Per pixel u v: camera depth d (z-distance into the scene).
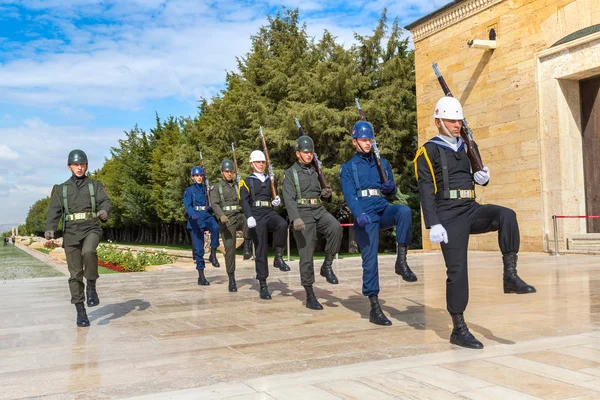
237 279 12.38
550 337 5.39
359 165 6.64
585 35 15.47
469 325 6.16
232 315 7.54
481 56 18.83
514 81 17.64
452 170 5.38
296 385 4.05
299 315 7.36
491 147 18.53
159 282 12.46
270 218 9.08
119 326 7.02
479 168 5.40
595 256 14.83
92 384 4.39
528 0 17.11
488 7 18.47
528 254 16.56
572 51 15.88
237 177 10.53
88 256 7.03
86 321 7.10
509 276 5.07
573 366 4.29
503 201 18.11
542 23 16.72
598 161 16.38
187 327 6.77
